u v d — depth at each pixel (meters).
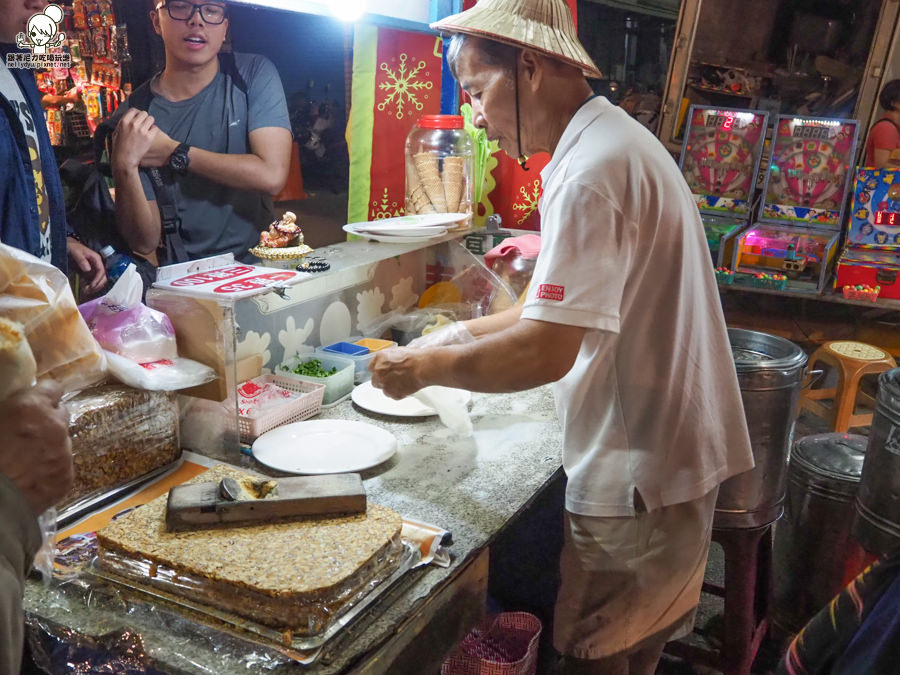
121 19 1.43
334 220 2.14
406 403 1.88
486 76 1.41
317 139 2.01
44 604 1.07
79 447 1.28
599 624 1.60
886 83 3.95
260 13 1.72
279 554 1.06
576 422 1.51
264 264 1.83
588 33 4.12
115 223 1.51
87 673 1.09
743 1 4.14
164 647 0.99
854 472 2.29
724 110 4.22
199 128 1.64
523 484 1.50
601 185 1.25
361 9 1.98
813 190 4.08
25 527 0.73
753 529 1.97
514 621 2.12
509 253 2.28
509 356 1.27
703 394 1.48
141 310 1.45
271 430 1.66
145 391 1.39
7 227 1.27
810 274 3.91
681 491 1.48
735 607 2.02
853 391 3.38
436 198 2.32
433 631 1.17
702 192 4.32
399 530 1.16
